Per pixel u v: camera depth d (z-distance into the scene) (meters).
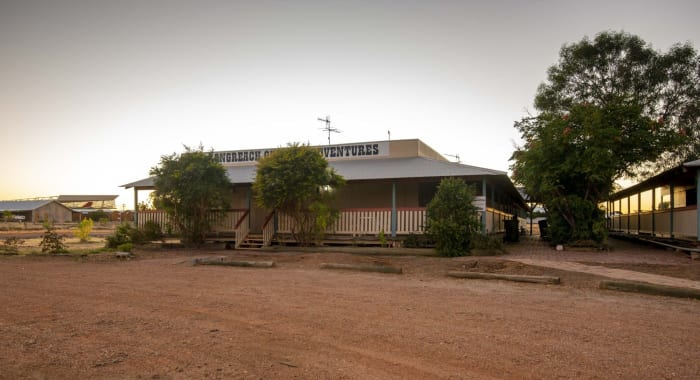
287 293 9.05
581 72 30.95
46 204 77.88
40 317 7.17
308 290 9.41
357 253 16.94
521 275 10.73
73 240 29.78
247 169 23.33
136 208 22.52
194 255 16.84
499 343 5.69
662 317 7.00
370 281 10.67
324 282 10.49
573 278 10.59
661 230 21.64
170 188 18.86
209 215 20.14
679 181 19.55
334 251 17.39
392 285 10.08
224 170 19.92
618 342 5.71
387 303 8.06
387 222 18.48
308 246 18.66
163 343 5.79
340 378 4.63
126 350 5.54
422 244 17.61
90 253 17.30
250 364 5.04
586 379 4.54
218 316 7.15
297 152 17.47
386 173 18.84
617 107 18.02
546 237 25.44
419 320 6.84
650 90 29.48
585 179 17.58
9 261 15.52
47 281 10.73
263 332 6.24
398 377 4.66
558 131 17.70
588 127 16.92
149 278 11.17
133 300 8.41
